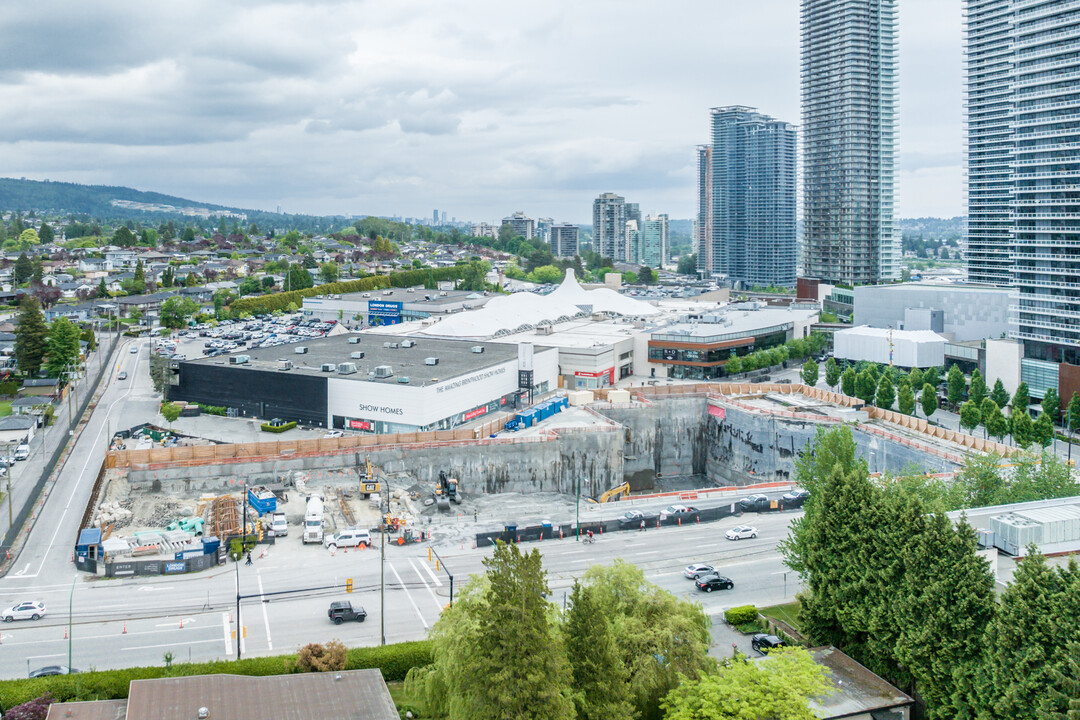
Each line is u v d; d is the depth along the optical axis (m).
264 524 160.12
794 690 86.38
